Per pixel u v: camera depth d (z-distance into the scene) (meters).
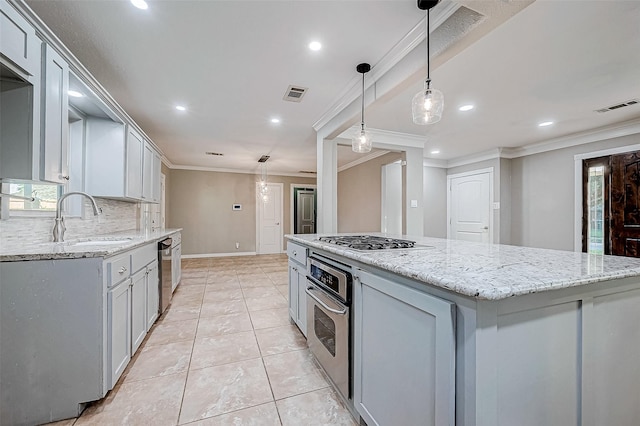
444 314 0.88
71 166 2.56
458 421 0.85
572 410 0.99
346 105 2.99
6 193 1.71
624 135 3.73
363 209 5.91
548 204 4.65
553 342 0.95
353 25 1.81
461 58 2.15
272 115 3.43
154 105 3.13
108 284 1.61
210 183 7.13
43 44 1.51
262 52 2.11
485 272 0.98
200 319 2.88
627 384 1.12
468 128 3.94
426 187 6.02
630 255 3.66
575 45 1.98
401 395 1.09
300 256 2.39
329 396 1.67
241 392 1.71
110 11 1.67
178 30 1.85
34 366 1.45
